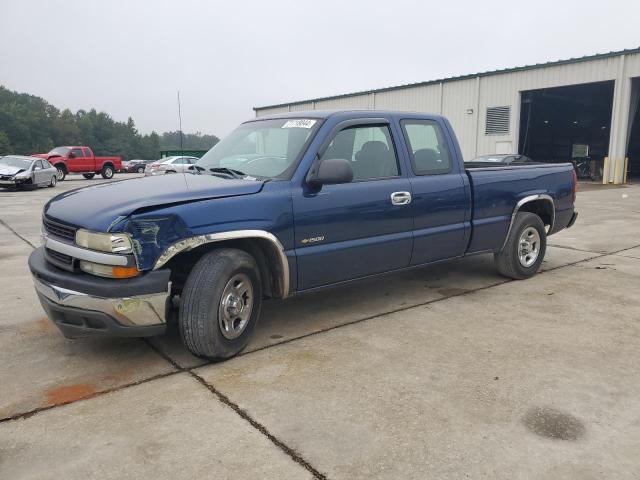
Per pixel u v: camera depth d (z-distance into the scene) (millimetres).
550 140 39938
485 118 26781
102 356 3781
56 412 2992
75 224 3381
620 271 6328
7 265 6863
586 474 2422
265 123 4762
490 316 4652
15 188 21406
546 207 6266
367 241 4406
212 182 3846
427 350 3877
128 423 2871
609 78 22828
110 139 137500
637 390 3244
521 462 2512
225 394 3197
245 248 3922
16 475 2430
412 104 29875
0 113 116188
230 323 3680
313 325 4438
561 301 5094
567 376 3438
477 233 5359
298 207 3934
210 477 2410
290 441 2691
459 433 2760
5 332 4273
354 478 2398
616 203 14938
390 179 4578
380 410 2998
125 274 3260
